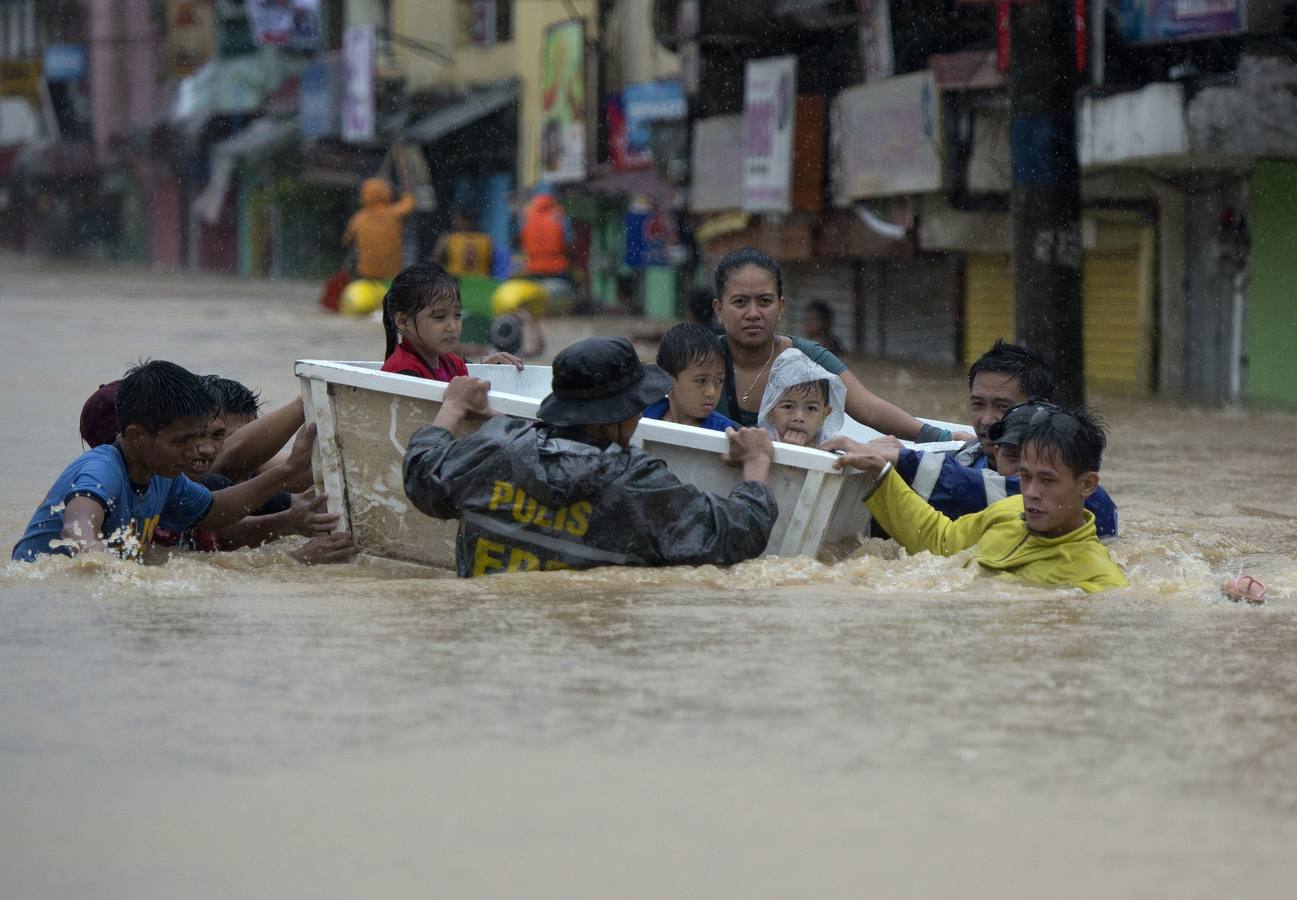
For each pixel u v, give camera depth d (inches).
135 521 703.7
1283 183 2048.5
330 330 2741.1
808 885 300.0
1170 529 877.2
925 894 297.4
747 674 457.4
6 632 512.4
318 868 305.4
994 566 665.6
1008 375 745.6
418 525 725.9
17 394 1563.7
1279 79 1846.7
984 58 2255.2
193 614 547.8
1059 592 629.9
